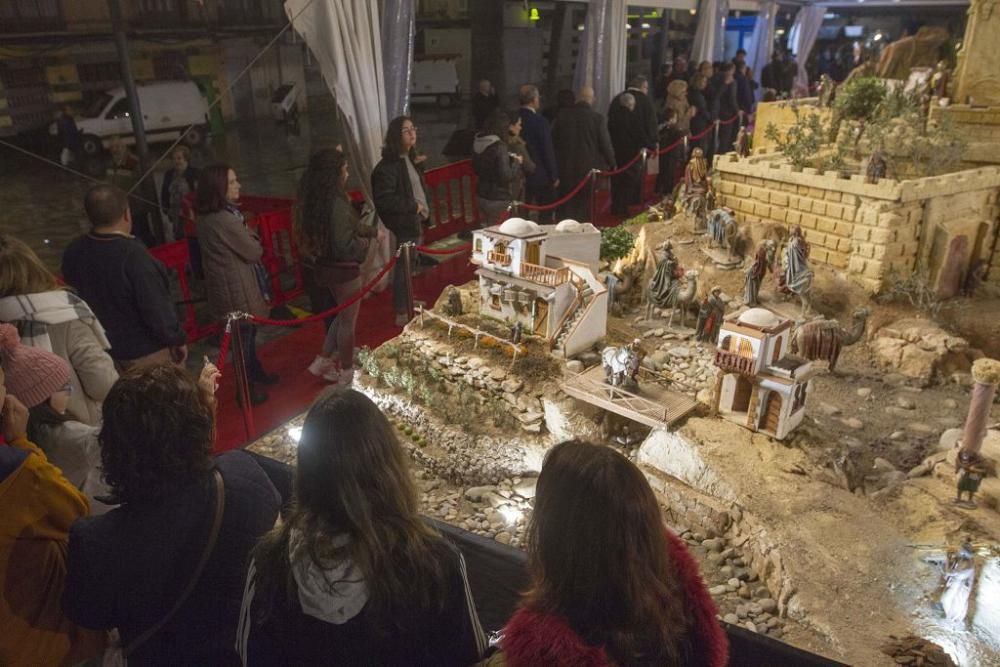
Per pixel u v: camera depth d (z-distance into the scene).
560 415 6.55
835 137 10.27
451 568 2.27
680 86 15.23
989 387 5.05
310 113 16.45
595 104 15.31
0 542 2.73
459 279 10.81
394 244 10.39
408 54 10.09
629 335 7.91
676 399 6.41
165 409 2.45
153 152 12.22
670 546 2.33
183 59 12.01
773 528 5.15
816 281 8.20
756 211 9.28
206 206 6.83
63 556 2.91
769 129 9.81
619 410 6.29
